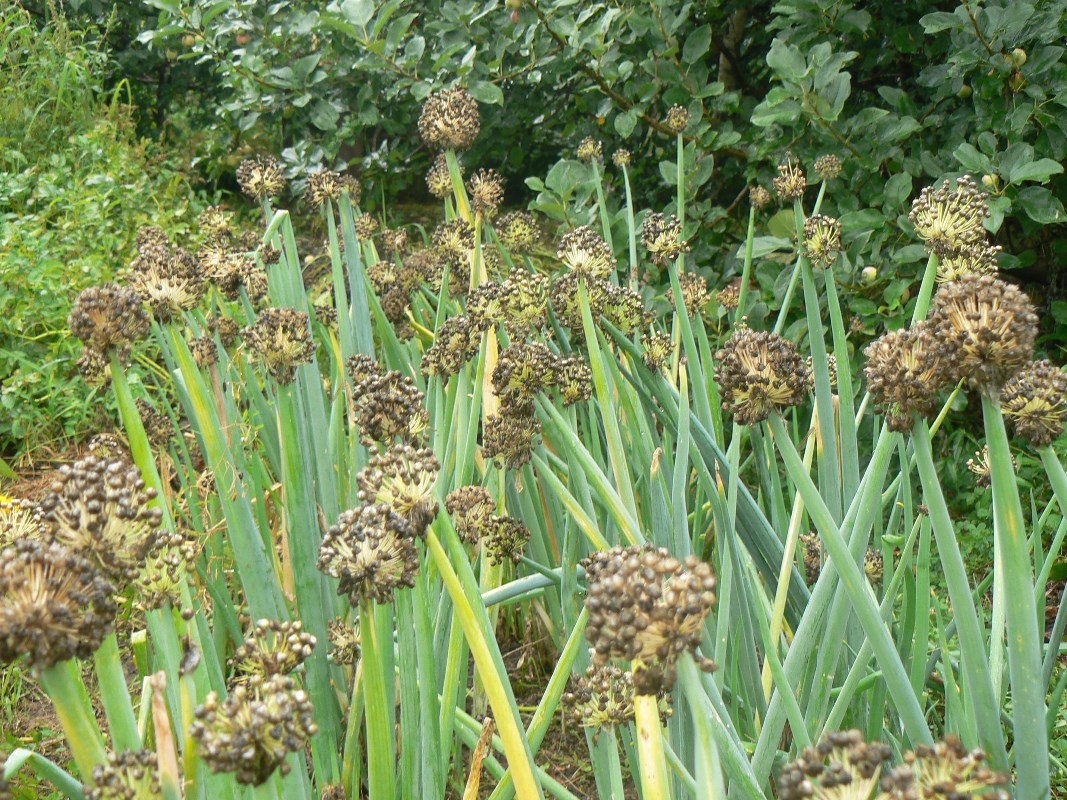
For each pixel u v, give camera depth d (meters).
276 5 2.72
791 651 0.82
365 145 3.21
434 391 1.25
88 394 2.22
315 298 2.48
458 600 0.72
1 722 1.35
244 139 3.58
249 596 1.05
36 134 3.35
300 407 1.17
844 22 2.00
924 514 0.88
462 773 1.20
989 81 1.81
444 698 0.92
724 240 2.35
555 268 2.58
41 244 2.54
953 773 0.53
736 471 0.92
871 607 0.72
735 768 0.69
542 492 1.32
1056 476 0.74
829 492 1.09
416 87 2.37
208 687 0.78
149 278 1.01
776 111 1.89
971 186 0.95
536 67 2.45
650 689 0.57
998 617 0.87
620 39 2.30
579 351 1.24
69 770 1.24
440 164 1.70
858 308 1.86
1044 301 2.23
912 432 0.69
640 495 1.28
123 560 0.66
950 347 0.66
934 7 2.13
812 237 1.07
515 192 3.49
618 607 0.56
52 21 3.74
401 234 1.96
